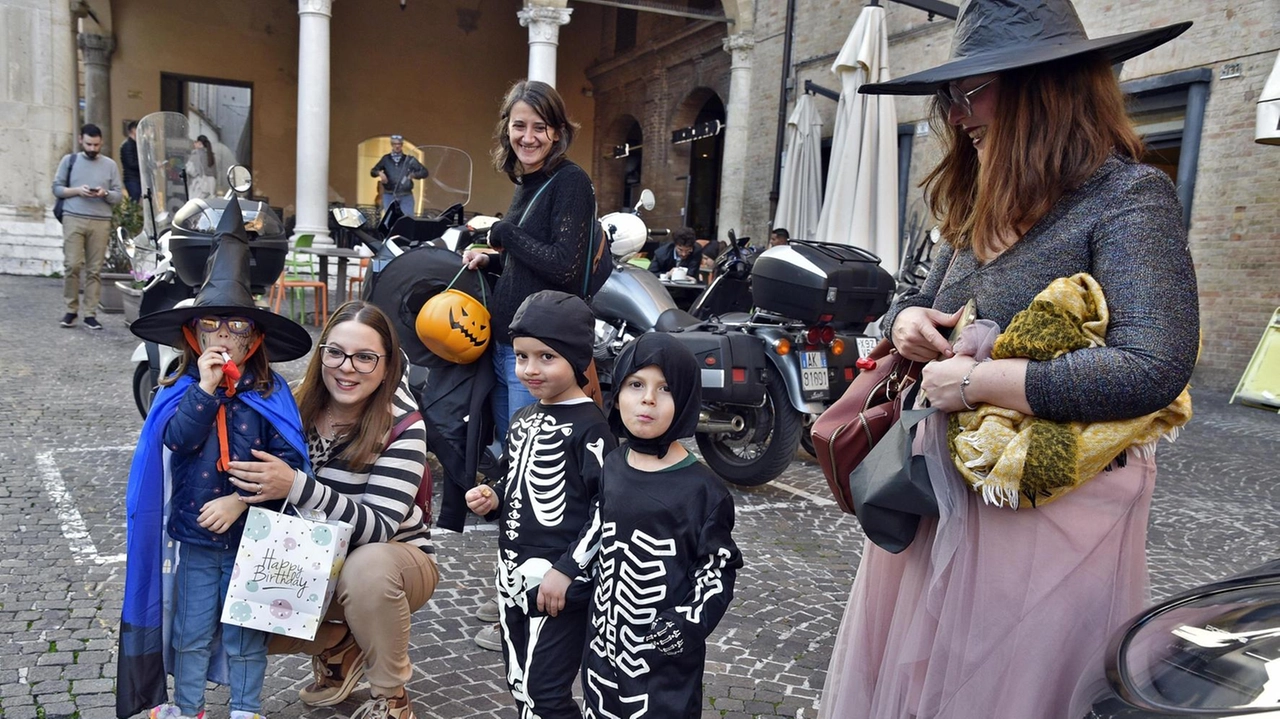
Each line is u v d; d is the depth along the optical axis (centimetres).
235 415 235
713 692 297
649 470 210
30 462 508
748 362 515
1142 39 151
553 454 231
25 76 1425
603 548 210
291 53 2202
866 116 959
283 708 270
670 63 2092
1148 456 162
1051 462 150
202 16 2119
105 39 2016
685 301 812
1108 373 145
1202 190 1012
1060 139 161
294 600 231
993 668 163
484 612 340
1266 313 959
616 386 212
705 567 203
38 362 784
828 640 342
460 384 350
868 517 174
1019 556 163
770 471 538
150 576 233
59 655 292
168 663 241
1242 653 132
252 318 235
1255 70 953
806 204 1280
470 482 349
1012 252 168
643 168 2242
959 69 166
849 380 548
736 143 1728
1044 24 164
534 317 230
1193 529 522
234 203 246
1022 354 154
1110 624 161
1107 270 153
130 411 643
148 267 688
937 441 168
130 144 1345
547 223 327
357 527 243
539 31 1557
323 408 257
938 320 177
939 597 173
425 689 287
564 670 227
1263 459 704
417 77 2339
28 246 1435
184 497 233
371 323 243
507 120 325
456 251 446
